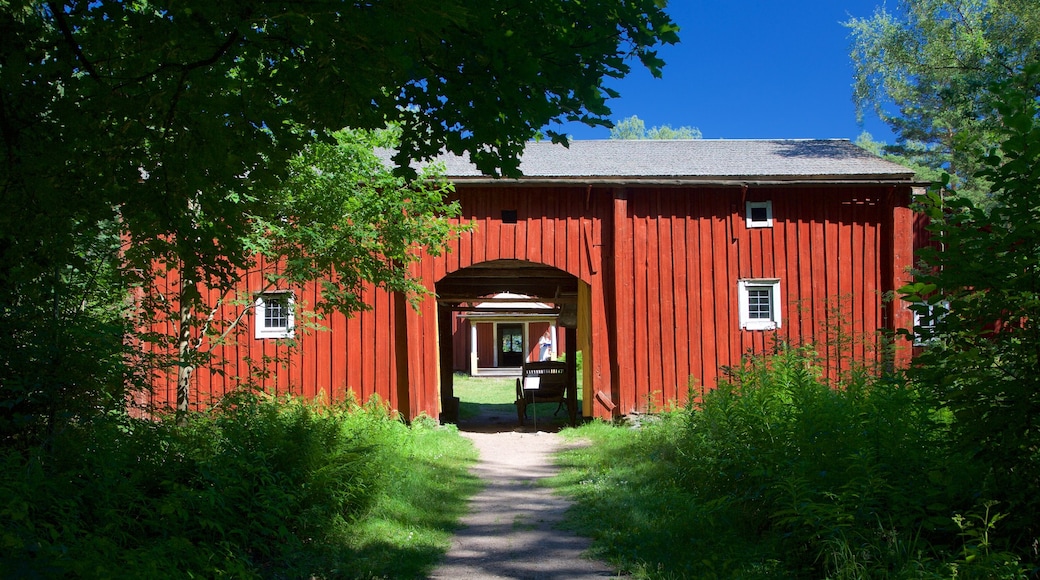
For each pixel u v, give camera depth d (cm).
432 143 543
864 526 512
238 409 809
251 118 524
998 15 2416
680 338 1482
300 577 567
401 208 1048
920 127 3609
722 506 671
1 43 527
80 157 525
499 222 1488
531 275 1717
